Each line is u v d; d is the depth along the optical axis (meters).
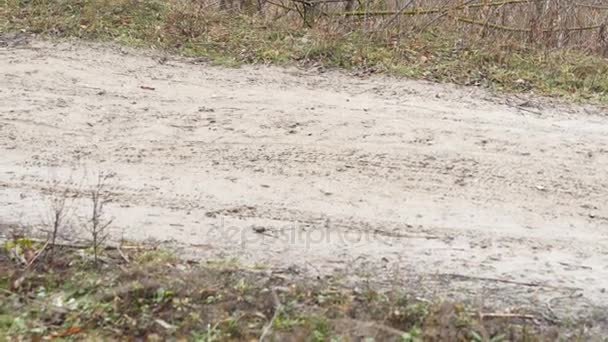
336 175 7.26
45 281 5.44
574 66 10.84
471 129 8.48
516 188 7.18
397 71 10.27
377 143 7.97
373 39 11.46
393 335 4.98
